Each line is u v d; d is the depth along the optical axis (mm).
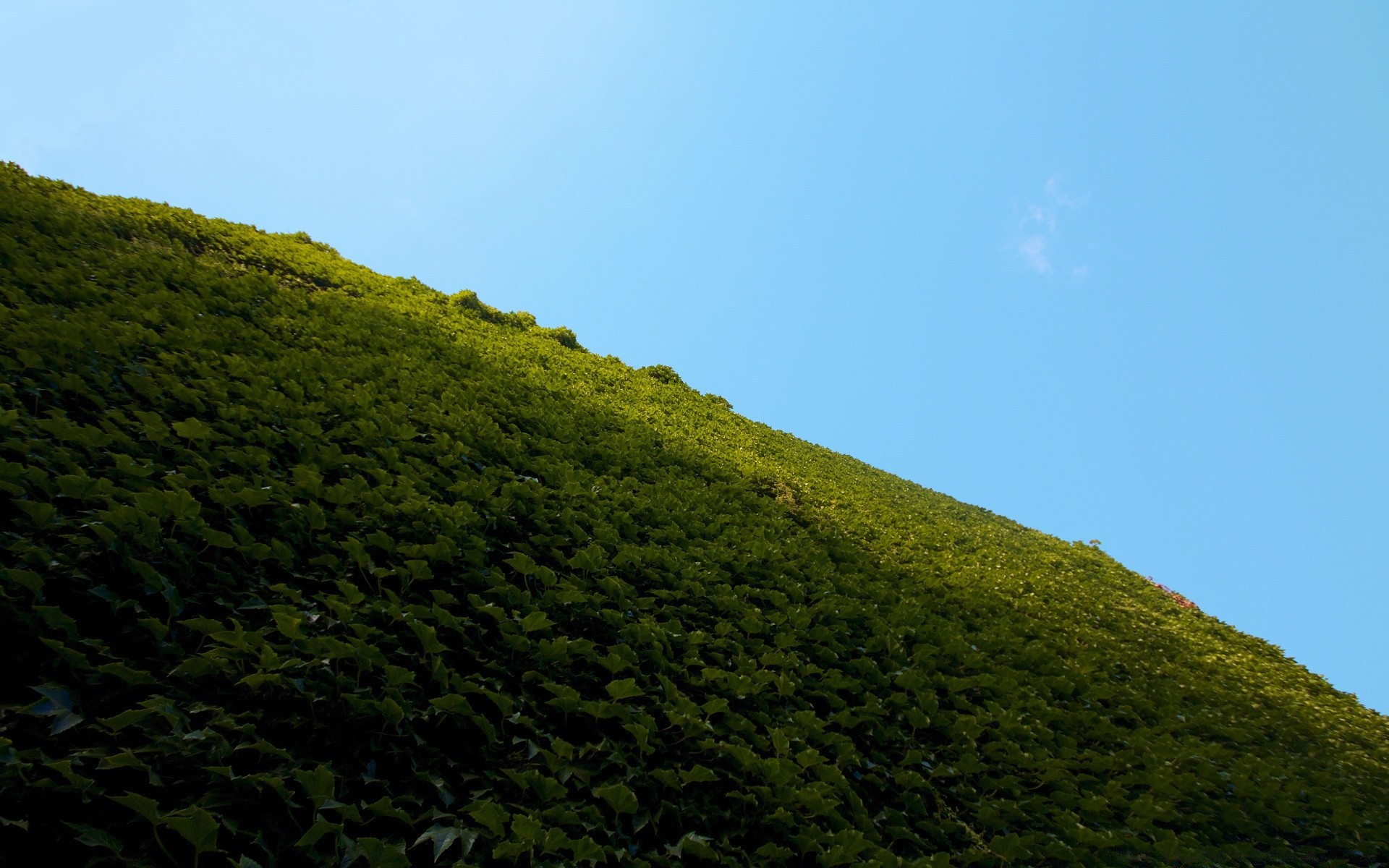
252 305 12961
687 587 8695
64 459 5953
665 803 5410
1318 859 8391
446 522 7508
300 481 7105
